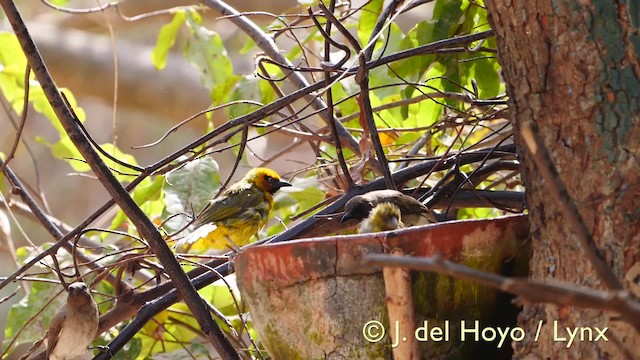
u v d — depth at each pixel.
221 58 14.88
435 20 10.56
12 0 7.73
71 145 14.40
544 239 6.45
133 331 9.04
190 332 12.20
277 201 13.75
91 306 10.12
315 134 11.28
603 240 6.08
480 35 8.90
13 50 13.92
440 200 10.07
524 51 6.55
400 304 6.39
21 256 13.23
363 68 8.54
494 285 4.55
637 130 6.06
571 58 6.29
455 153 10.84
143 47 26.30
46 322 12.16
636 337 5.86
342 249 6.55
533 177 6.56
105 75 25.55
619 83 6.14
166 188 11.75
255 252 6.92
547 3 6.38
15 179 10.59
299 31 17.31
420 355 6.71
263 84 12.84
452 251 6.58
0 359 10.05
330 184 12.81
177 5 24.52
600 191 6.12
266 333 7.09
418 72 10.89
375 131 9.31
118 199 7.95
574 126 6.28
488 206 10.12
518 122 6.68
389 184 9.52
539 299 4.40
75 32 25.86
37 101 14.14
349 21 14.12
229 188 14.36
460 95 9.85
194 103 25.91
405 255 6.45
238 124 9.01
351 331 6.63
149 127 27.22
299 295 6.75
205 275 9.50
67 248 10.49
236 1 22.89
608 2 6.20
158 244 8.08
